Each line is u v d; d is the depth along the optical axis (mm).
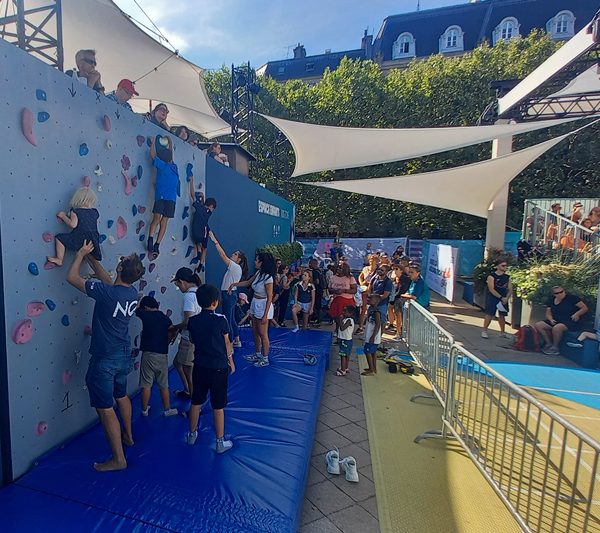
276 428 3484
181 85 9461
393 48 36906
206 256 6367
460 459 3557
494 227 12008
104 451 2975
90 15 6266
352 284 6871
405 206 20531
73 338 3082
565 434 2252
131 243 3838
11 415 2531
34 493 2453
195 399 3061
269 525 2258
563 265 8359
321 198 21312
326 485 3156
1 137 2363
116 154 3539
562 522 2693
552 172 18812
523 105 10812
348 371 6012
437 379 4496
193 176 5449
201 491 2541
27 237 2582
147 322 3473
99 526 2189
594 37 7168
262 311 5273
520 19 34219
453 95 18750
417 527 2688
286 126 9562
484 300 11266
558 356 6973
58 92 2809
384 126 19391
